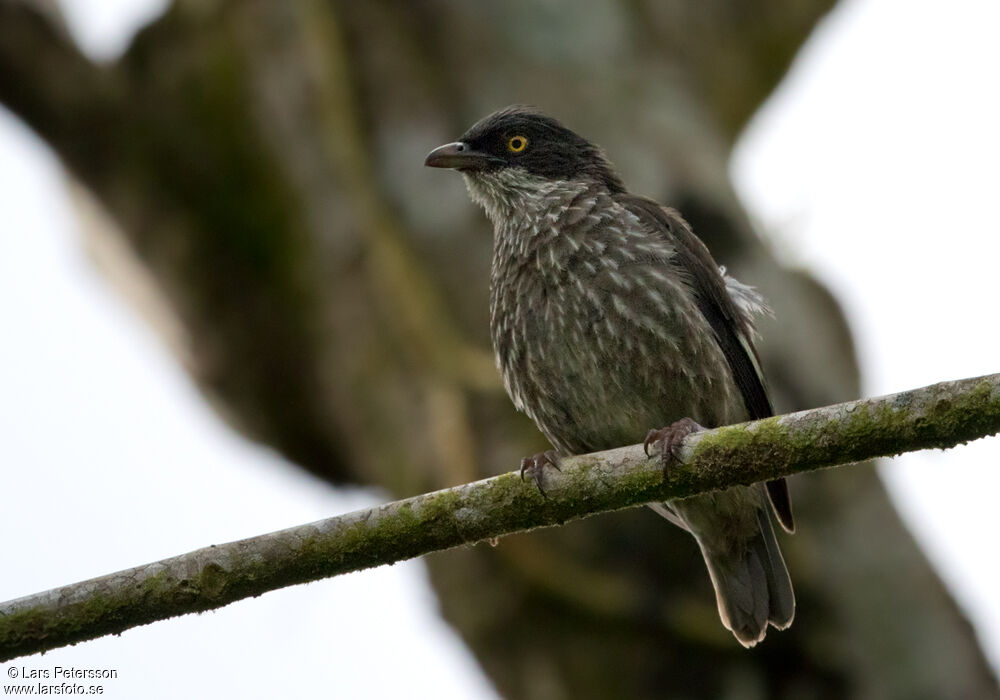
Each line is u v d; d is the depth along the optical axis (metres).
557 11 16.27
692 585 12.59
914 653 12.69
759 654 12.52
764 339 13.55
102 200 16.86
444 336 14.55
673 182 14.92
